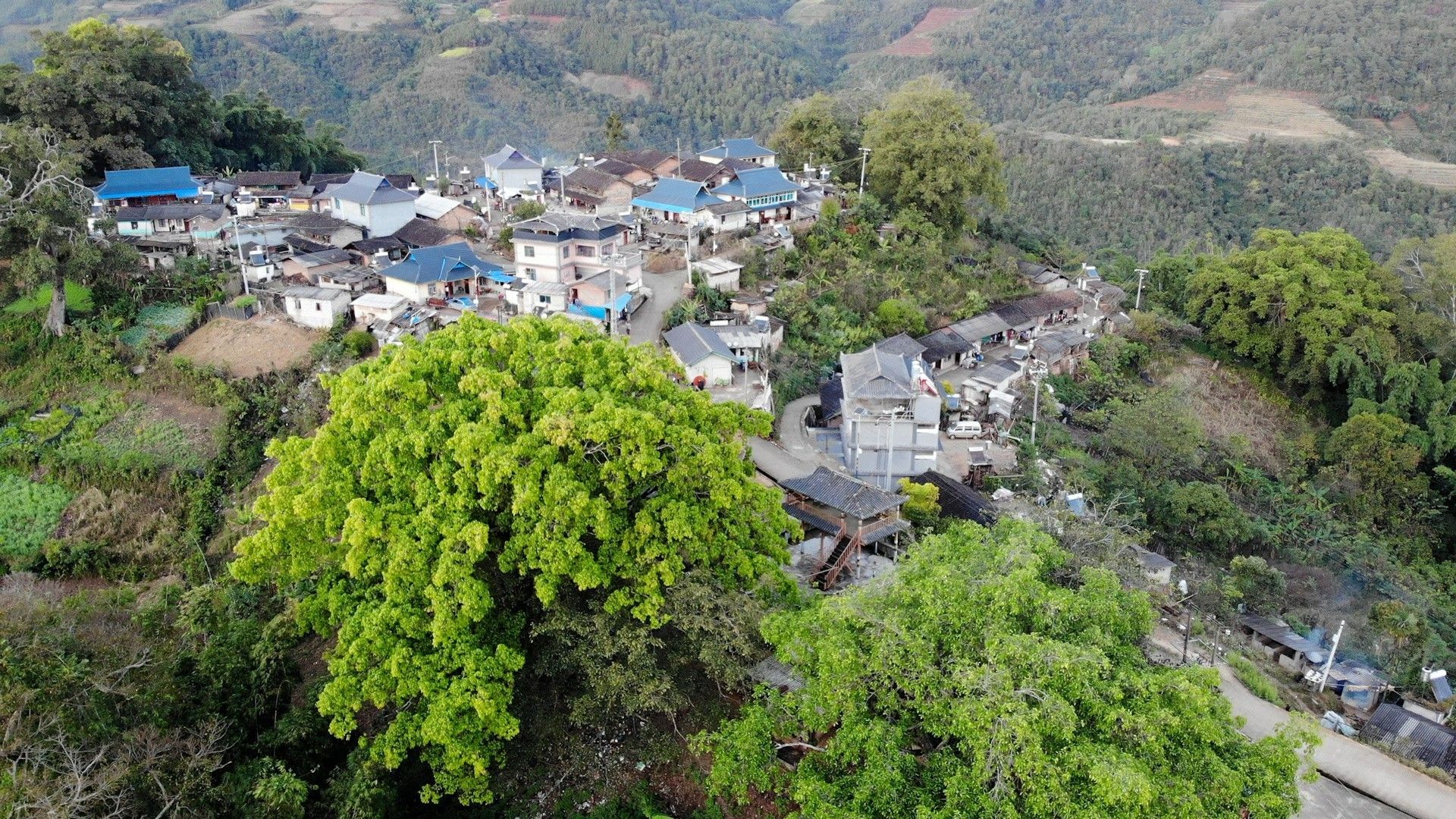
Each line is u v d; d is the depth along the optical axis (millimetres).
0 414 44562
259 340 50000
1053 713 18125
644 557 23547
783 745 22875
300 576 25000
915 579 22484
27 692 19797
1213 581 42438
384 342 49094
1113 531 36438
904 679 20219
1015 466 47781
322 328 51188
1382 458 56469
